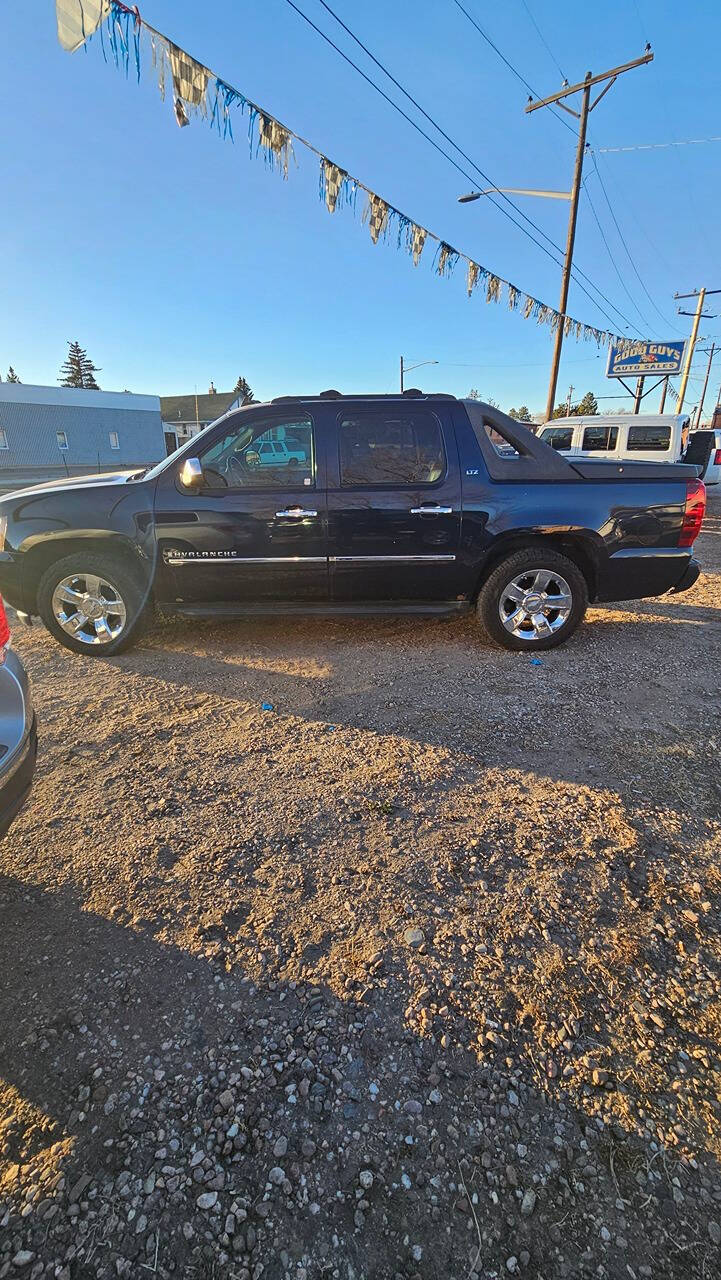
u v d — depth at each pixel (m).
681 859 2.35
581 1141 1.45
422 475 4.22
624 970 1.89
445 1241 1.27
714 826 2.54
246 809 2.67
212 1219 1.30
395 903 2.14
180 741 3.25
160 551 4.27
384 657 4.42
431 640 4.80
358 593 4.42
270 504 4.20
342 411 4.20
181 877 2.27
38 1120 1.48
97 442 44.16
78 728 3.39
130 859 2.36
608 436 12.94
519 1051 1.65
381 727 3.38
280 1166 1.40
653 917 2.08
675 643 4.79
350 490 4.20
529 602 4.42
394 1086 1.56
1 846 2.43
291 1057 1.63
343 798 2.74
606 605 6.04
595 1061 1.62
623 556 4.31
